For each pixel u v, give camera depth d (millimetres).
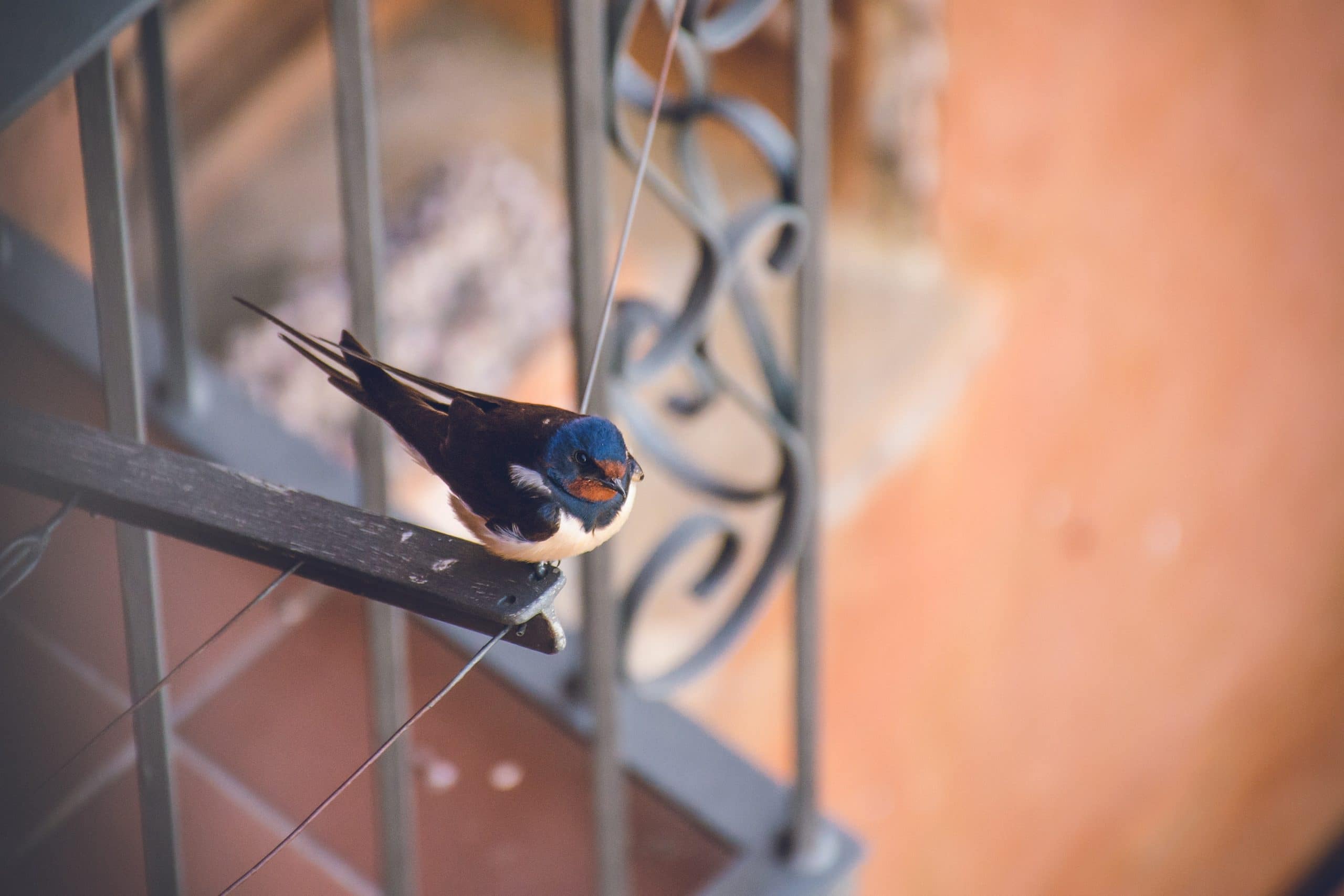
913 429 12852
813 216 4457
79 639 4738
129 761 4500
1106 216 12859
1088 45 12250
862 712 12930
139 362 2955
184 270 5594
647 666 11281
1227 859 14844
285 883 4781
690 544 4660
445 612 2412
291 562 2473
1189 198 12656
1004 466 13242
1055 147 12656
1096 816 14039
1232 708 14391
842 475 12547
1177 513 13688
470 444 2449
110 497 2488
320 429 11914
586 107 3754
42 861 4230
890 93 12789
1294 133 12562
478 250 12609
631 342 4160
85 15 2436
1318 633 14414
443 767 5156
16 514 4980
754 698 11969
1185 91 12352
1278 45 12211
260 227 13016
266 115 13148
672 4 3971
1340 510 14000
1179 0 12023
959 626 13234
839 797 12875
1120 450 13461
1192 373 13273
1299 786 14883
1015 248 13078
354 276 3537
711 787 5066
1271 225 12859
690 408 4727
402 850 3949
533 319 12477
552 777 5145
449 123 13664
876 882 13125
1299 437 13711
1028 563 13281
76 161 7934
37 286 5586
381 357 3598
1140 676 13922
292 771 5094
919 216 13188
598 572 4242
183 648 5445
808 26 4242
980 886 13742
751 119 4371
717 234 4086
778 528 4723
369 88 3414
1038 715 13617
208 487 2521
